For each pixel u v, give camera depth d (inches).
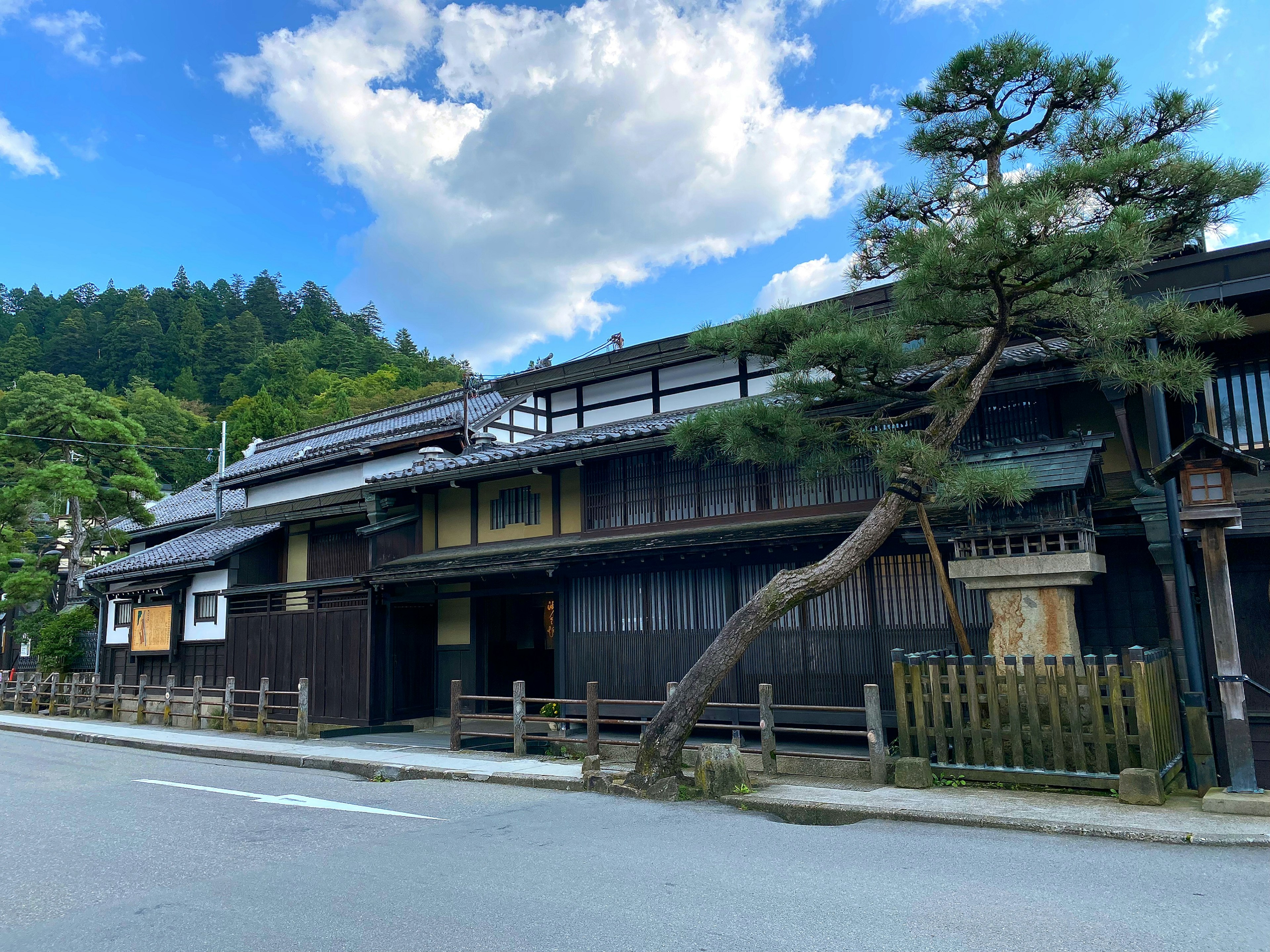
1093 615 369.1
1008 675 321.7
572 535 549.6
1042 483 330.6
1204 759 313.1
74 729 685.3
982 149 354.9
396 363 4050.2
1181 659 333.7
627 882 218.1
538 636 661.3
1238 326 281.1
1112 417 397.1
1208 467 287.9
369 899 206.8
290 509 709.3
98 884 228.8
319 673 632.4
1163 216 312.8
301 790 383.9
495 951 169.9
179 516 1064.8
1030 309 315.0
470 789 376.2
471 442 647.8
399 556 622.5
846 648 412.8
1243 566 336.2
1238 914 186.4
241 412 2490.2
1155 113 317.4
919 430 410.3
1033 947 168.2
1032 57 324.2
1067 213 260.4
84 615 1008.9
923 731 339.0
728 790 335.0
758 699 434.3
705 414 349.1
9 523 1104.8
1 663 1109.1
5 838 289.0
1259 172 292.7
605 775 365.4
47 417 1121.4
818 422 367.2
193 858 254.7
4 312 3823.8
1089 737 305.1
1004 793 310.5
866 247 355.6
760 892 207.2
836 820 297.3
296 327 4313.5
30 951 177.5
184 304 3988.7
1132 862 229.9
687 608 468.8
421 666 627.5
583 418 688.4
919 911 190.9
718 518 483.8
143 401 2480.3
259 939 180.7
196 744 559.2
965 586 365.4
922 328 340.2
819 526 422.0
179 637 823.7
